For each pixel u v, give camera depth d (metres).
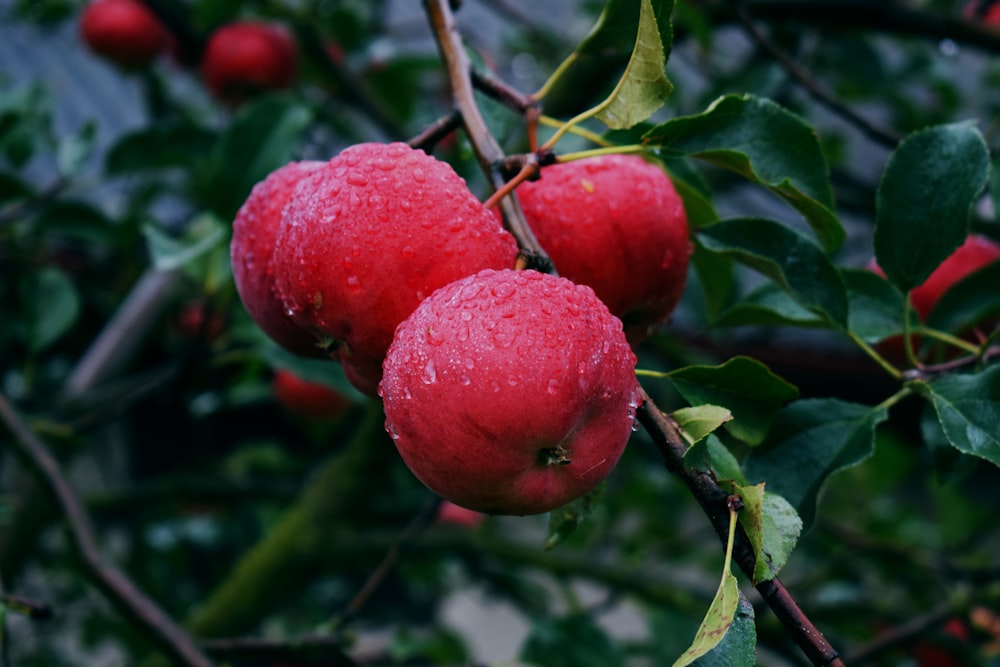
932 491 1.49
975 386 0.65
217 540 1.62
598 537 1.53
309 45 1.25
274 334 0.66
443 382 0.57
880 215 0.70
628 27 0.66
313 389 1.27
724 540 0.56
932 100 1.62
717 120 0.64
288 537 1.09
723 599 0.55
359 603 0.89
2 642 0.70
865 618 1.26
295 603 1.60
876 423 0.66
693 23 0.96
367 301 0.59
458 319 0.57
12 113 1.02
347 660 0.84
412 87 1.42
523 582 1.29
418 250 0.59
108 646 1.91
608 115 0.62
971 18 0.98
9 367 1.44
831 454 0.66
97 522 1.51
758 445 0.66
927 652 0.99
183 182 1.56
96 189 1.69
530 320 0.57
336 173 0.61
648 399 0.58
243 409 1.94
